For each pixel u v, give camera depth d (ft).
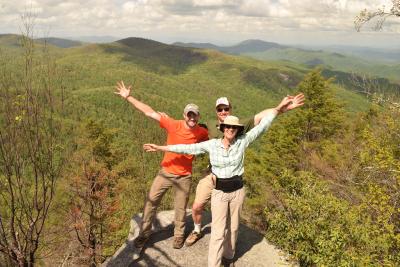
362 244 23.57
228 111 17.02
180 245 18.44
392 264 22.45
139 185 70.03
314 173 57.26
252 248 19.08
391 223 27.04
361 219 26.78
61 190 52.21
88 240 59.16
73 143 17.38
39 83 15.85
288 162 83.61
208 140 15.79
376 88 36.94
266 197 64.39
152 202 17.97
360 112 87.51
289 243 23.32
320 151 85.76
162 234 19.60
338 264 21.97
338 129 91.56
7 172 16.02
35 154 16.11
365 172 38.22
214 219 15.97
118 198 69.82
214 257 15.97
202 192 17.38
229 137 15.03
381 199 27.61
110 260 18.44
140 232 18.47
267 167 85.56
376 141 34.99
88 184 61.52
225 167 15.49
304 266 23.38
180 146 15.69
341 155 64.59
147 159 67.67
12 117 15.58
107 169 72.69
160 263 17.72
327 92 89.76
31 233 17.84
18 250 17.98
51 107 16.34
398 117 36.37
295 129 90.94
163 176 17.56
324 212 24.32
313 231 22.86
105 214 64.80
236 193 15.79
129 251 18.61
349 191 40.32
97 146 77.97
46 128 16.22
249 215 73.31
